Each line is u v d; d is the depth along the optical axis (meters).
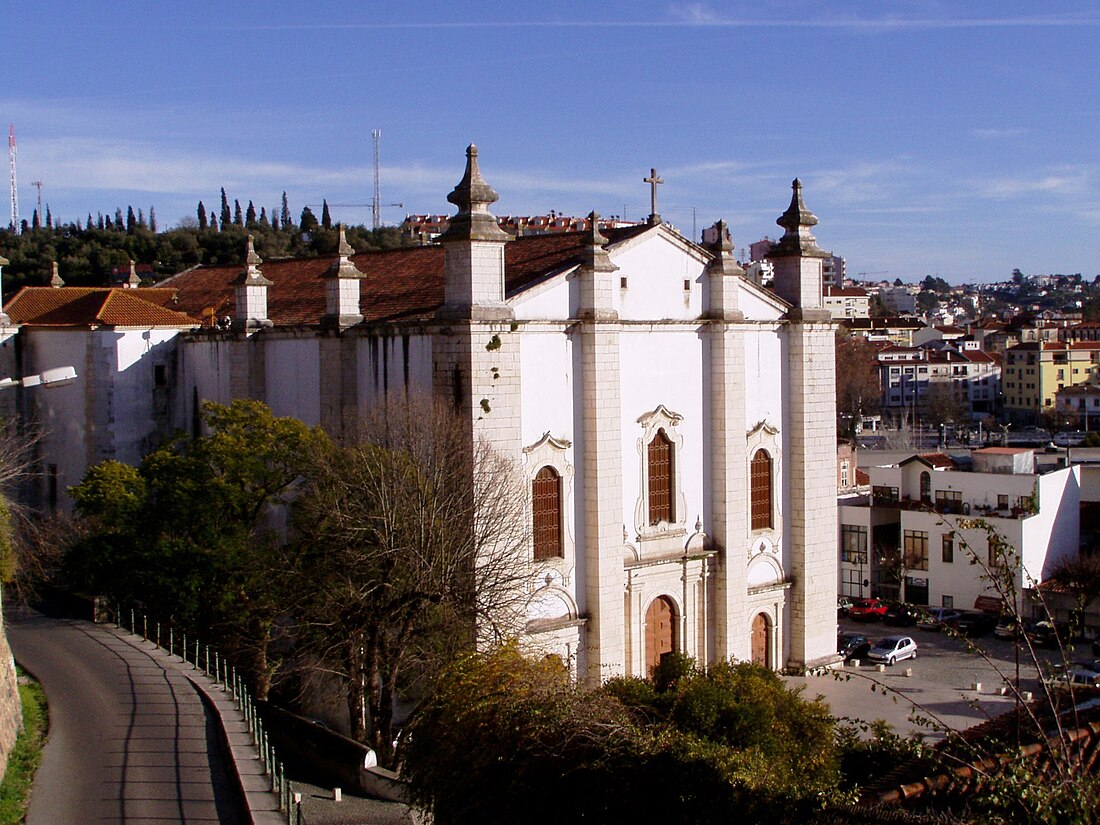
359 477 38.50
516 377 41.09
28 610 48.69
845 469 89.00
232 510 41.97
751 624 49.97
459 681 28.47
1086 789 17.44
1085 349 174.75
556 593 43.00
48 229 148.75
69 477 54.00
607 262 43.28
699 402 47.66
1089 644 62.56
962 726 44.25
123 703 35.31
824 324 51.31
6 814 26.53
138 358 53.66
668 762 23.36
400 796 32.91
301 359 47.94
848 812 20.14
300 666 43.06
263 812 27.12
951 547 70.69
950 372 180.12
